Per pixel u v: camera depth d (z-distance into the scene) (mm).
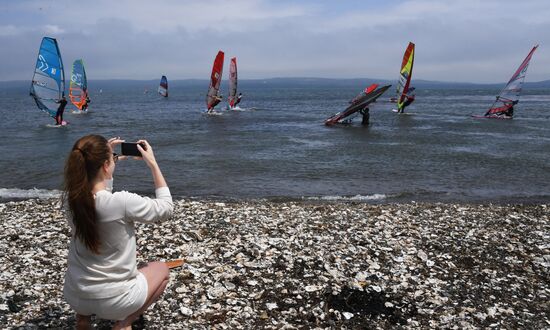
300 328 6285
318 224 11375
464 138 37125
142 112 70312
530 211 14141
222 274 7887
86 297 4352
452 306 7102
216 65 63312
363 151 30016
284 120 55844
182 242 9602
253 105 96250
